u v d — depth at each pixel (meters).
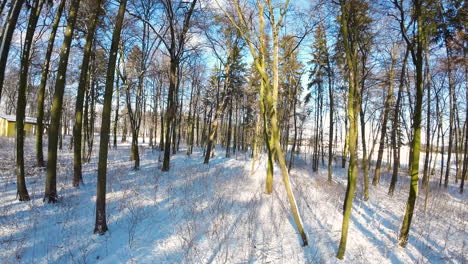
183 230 5.32
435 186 15.30
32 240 4.52
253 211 6.48
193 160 16.92
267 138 8.84
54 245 4.44
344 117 21.53
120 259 4.23
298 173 17.14
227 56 15.97
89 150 12.77
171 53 11.24
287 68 14.01
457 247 6.13
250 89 19.88
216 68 19.50
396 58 12.24
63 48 6.75
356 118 5.18
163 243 4.80
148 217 5.86
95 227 4.97
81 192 7.27
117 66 13.23
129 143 30.55
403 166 31.08
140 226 5.40
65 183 7.89
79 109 7.92
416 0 6.00
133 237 4.92
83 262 4.04
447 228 7.43
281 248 5.00
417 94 6.08
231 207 6.79
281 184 10.41
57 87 6.47
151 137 27.33
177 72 17.89
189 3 11.50
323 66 16.78
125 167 11.50
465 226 7.81
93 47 12.34
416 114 6.05
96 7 8.39
